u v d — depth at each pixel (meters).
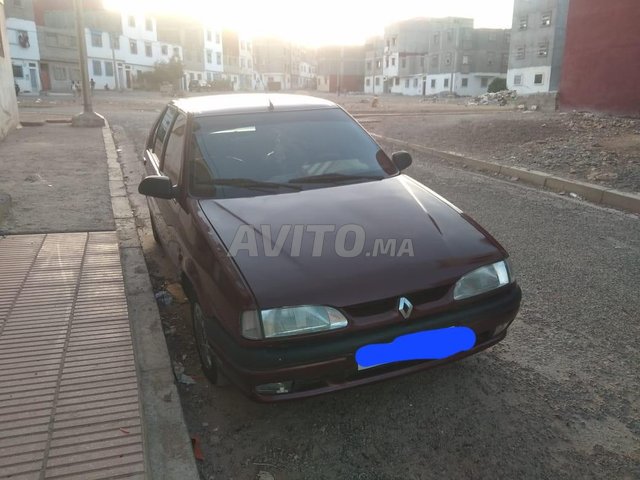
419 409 2.96
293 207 3.28
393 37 84.00
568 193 7.91
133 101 34.09
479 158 10.40
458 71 71.50
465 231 3.13
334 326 2.51
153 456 2.49
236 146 3.86
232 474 2.52
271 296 2.50
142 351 3.35
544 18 49.03
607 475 2.48
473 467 2.54
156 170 4.51
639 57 15.23
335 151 4.00
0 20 13.66
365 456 2.62
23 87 45.56
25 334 3.47
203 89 63.12
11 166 9.23
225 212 3.23
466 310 2.78
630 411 2.93
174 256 3.76
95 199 7.00
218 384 3.16
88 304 3.92
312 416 2.93
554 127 13.66
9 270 4.54
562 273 4.78
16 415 2.67
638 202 6.84
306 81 130.12
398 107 32.34
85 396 2.83
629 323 3.88
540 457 2.60
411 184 3.81
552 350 3.53
